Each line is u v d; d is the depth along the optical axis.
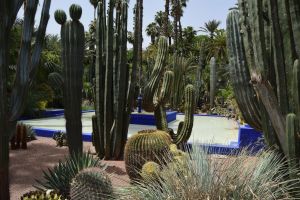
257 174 2.97
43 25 4.62
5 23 4.14
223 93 29.28
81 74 6.36
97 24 8.00
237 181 2.84
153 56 31.03
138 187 3.16
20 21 14.64
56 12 6.33
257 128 4.36
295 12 3.59
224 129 15.45
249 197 2.76
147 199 2.96
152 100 8.11
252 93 4.22
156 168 3.39
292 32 3.61
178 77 21.33
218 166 2.94
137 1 21.27
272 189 2.99
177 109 23.28
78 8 6.25
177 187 2.88
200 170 2.93
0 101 4.07
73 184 4.13
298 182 3.13
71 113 6.28
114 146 7.82
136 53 8.32
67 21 6.35
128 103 8.09
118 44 7.84
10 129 4.30
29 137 10.30
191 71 32.56
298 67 3.42
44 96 20.48
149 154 5.16
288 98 3.62
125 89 8.06
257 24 3.49
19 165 7.09
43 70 20.30
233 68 4.33
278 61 3.61
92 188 3.97
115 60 7.88
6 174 4.18
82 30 6.41
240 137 9.41
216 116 24.12
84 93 30.11
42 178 6.16
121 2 7.95
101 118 7.93
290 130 3.32
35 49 4.60
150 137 5.30
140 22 21.83
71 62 6.23
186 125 7.61
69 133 6.32
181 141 7.61
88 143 10.10
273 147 3.76
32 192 3.98
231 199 2.76
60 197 3.95
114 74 7.86
